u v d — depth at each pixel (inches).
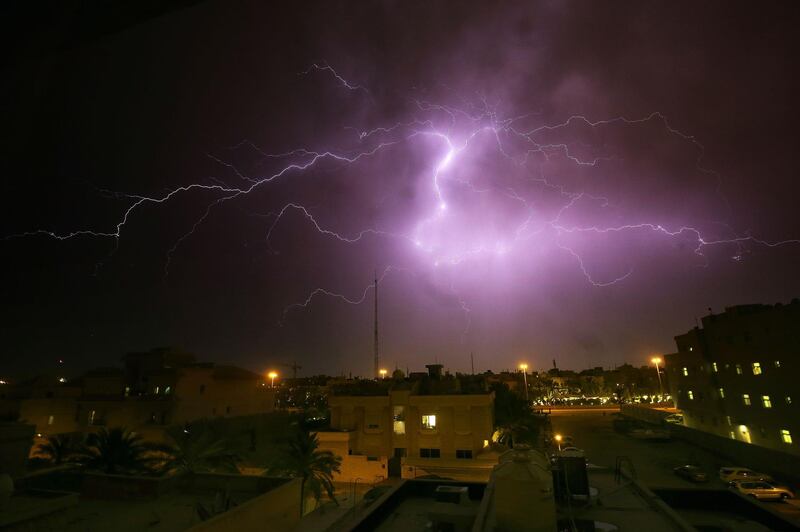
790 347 1152.2
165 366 1585.9
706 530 304.0
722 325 1437.0
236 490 642.2
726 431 1417.3
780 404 1180.5
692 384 1640.0
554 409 3526.1
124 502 587.5
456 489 376.5
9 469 543.8
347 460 1207.6
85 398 1473.9
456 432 1208.2
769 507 312.7
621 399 4106.8
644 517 294.0
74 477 627.5
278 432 1616.6
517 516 254.8
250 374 1814.7
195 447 877.2
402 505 380.2
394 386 1299.2
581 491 315.0
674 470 1130.0
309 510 1005.2
